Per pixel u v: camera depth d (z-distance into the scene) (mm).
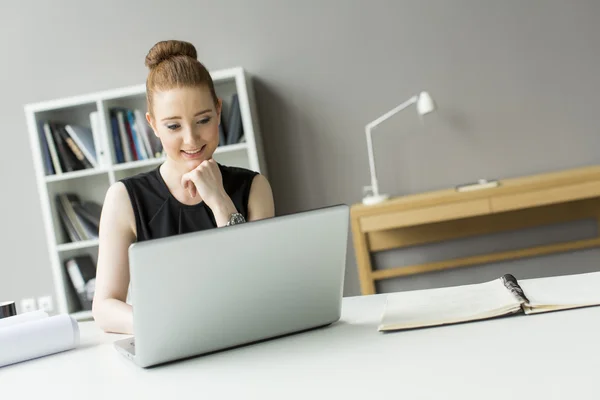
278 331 1360
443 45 4164
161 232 1905
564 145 4141
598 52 4098
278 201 4305
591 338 1052
